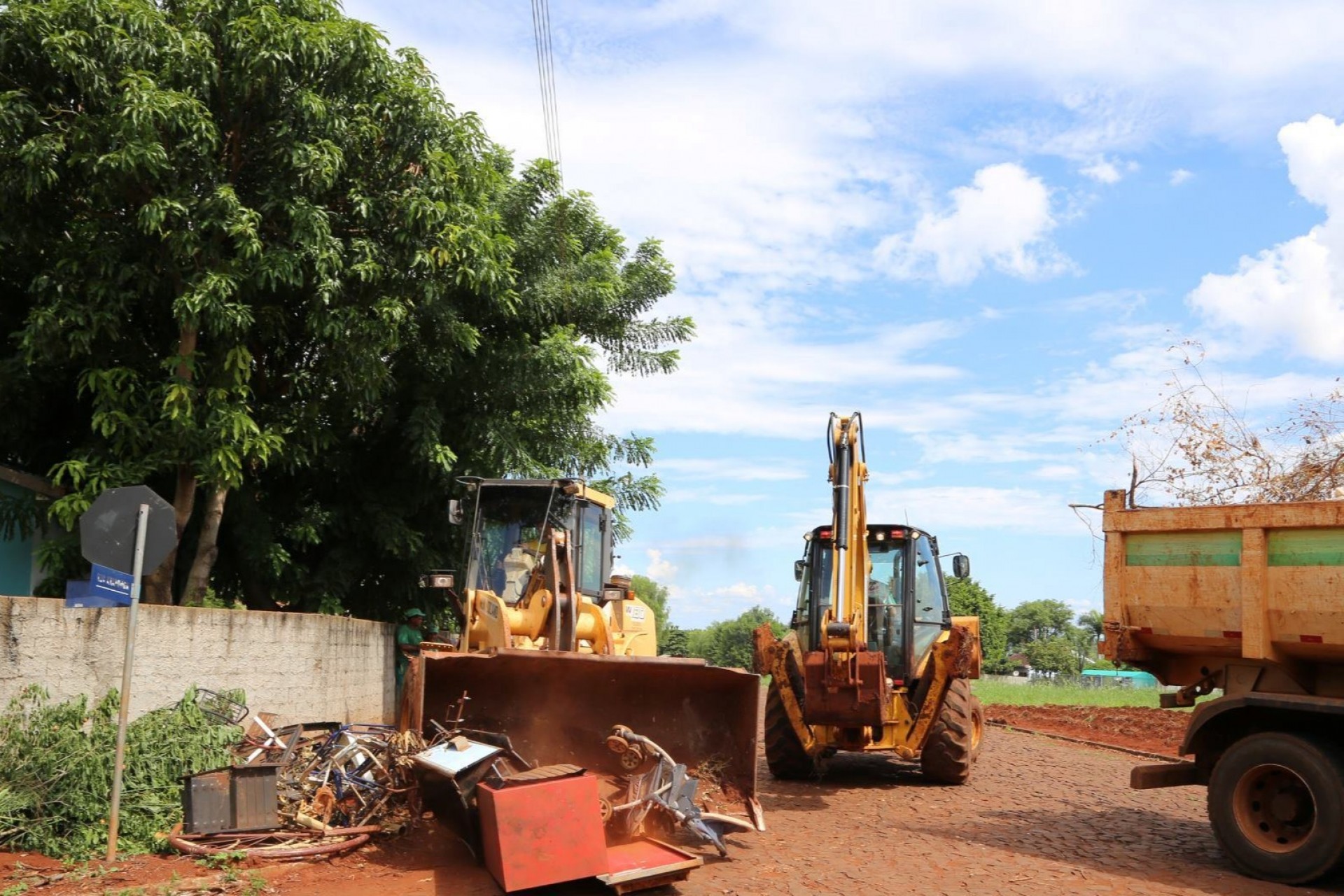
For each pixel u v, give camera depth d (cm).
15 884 595
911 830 814
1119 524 780
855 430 1020
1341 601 663
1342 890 645
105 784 697
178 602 1297
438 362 1343
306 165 1070
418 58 1180
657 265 1691
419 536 1427
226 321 1023
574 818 600
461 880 625
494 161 1530
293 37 1048
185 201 1027
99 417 1032
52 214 1061
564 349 1432
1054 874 672
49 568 1111
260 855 650
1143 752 1338
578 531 998
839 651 967
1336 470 1082
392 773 731
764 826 754
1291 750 662
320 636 1129
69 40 954
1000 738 1552
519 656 725
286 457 1226
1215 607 725
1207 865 706
